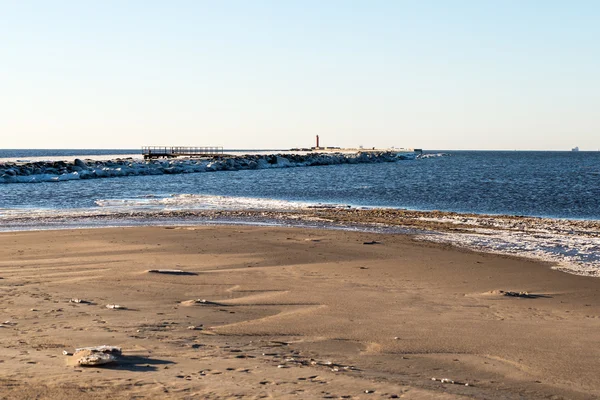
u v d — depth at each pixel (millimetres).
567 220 28578
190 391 5891
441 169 102312
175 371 6738
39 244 20172
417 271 16156
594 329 10555
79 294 12164
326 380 6746
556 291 14031
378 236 22875
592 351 9117
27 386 5809
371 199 42969
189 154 126625
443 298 12984
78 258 17422
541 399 6832
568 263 17562
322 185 58875
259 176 76125
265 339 9195
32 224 26969
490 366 8234
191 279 14367
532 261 17844
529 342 9562
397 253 19047
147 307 11148
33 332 8711
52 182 59750
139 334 8898
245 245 20203
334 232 23781
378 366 7895
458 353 8852
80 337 8445
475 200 42094
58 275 14586
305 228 25359
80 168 70812
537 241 21859
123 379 6234
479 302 12672
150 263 16641
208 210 33625
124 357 7289
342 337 9562
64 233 22969
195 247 19719
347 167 108750
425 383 7082
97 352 7195
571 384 7535
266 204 37594
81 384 5957
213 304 11727
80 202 38594
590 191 50375
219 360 7500
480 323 10805
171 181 63469
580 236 23172
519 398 6766
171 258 17594
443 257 18375
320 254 18656
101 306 11000
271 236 22391
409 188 54469
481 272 16125
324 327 10164
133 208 34781
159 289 13055
